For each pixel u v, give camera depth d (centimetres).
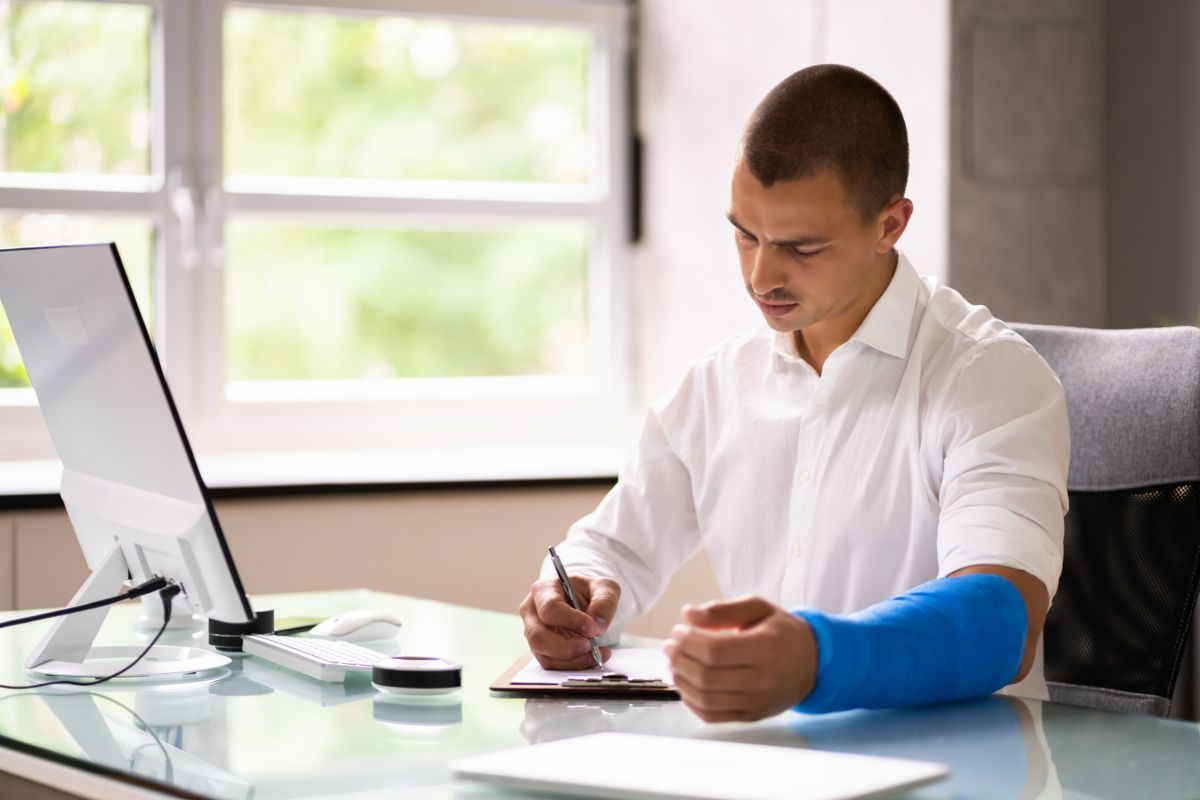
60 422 162
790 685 114
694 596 315
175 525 145
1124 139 287
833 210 147
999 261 281
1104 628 171
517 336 524
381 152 435
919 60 281
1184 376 171
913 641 123
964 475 151
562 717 129
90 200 307
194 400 318
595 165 352
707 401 190
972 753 115
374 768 111
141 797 109
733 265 318
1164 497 169
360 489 281
